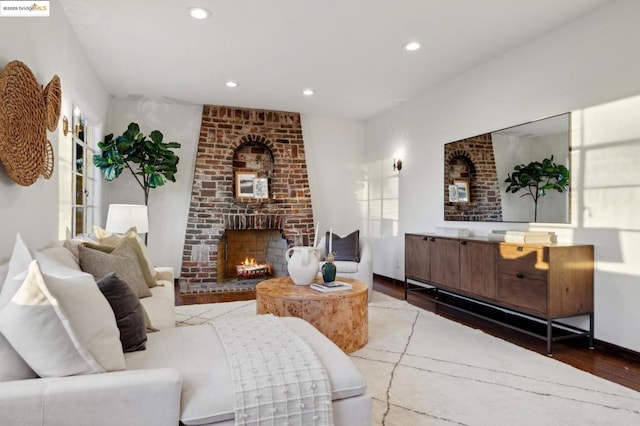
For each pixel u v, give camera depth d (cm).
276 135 598
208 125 566
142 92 512
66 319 119
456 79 452
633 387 230
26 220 228
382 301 448
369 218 654
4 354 119
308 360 154
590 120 305
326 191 646
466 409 202
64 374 119
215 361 154
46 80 264
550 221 334
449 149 463
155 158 493
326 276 321
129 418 116
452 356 276
